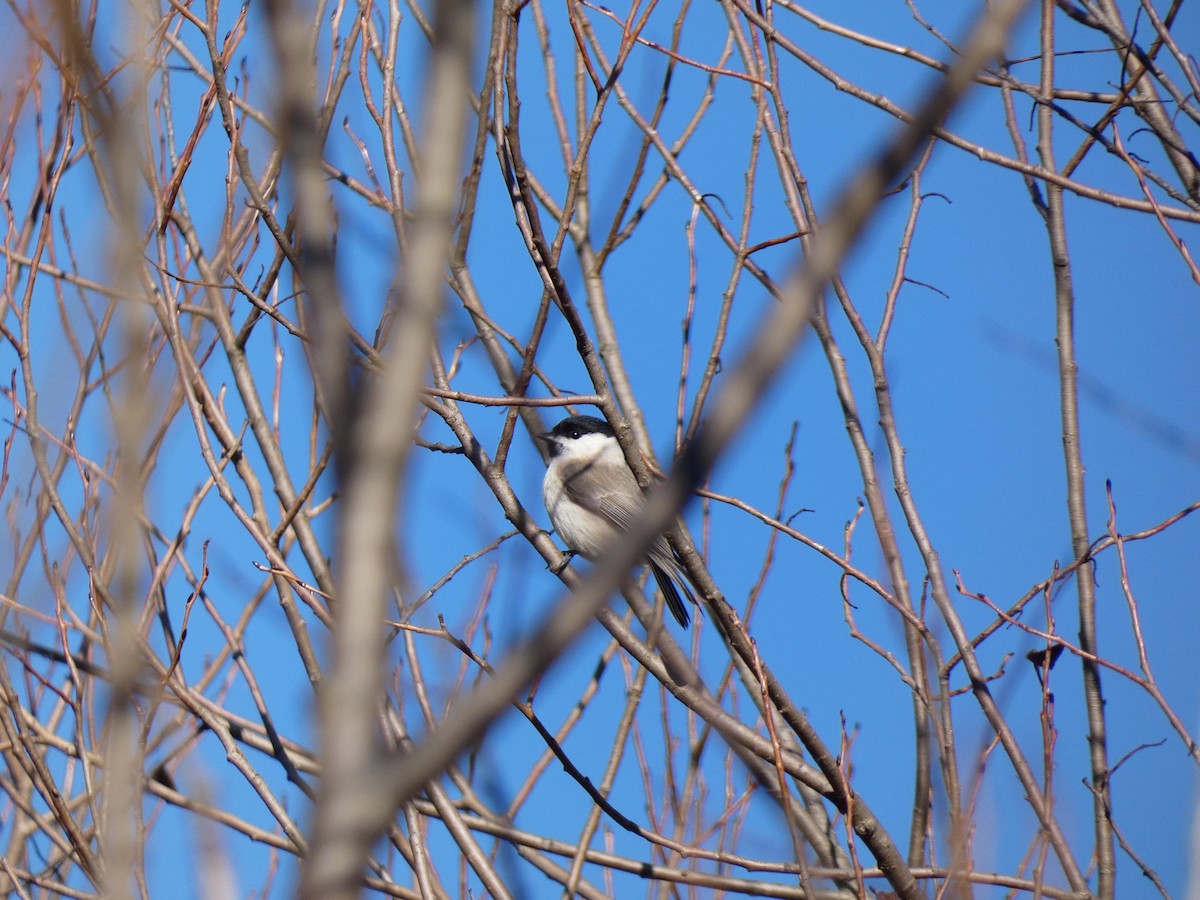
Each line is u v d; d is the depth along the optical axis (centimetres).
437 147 329
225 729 971
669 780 1044
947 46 1038
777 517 1092
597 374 975
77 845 890
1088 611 1008
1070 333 1073
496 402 945
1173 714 831
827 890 1015
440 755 272
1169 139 1078
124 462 684
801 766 955
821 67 1053
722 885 979
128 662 725
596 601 285
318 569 1088
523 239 976
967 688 945
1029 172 943
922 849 1016
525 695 975
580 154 972
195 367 1141
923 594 1002
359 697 276
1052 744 848
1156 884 885
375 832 266
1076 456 1052
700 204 1158
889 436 1070
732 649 1086
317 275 372
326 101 1105
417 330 308
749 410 298
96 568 1037
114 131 659
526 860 1084
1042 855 817
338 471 297
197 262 1205
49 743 1050
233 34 1014
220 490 1010
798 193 1135
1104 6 1098
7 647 1052
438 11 338
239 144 970
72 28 660
